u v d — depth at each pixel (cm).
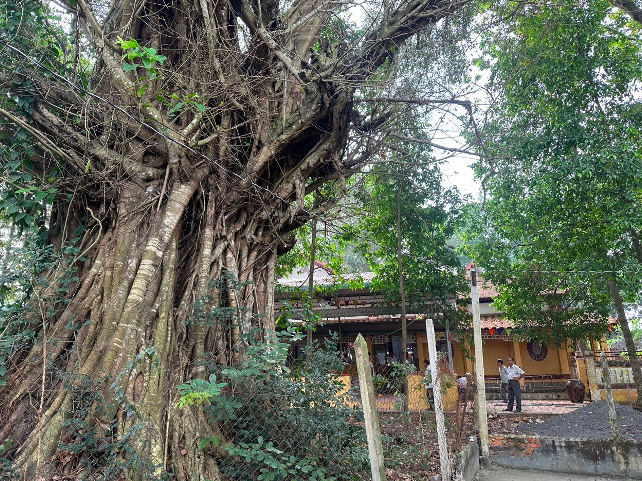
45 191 657
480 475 734
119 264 601
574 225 1180
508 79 1100
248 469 463
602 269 1159
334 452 489
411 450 626
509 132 1177
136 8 734
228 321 618
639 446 721
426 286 1393
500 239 1390
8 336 573
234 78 753
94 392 472
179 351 565
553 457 766
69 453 450
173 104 713
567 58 1102
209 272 646
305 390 527
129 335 530
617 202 1085
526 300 1381
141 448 445
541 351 1948
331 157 853
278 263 1448
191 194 668
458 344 2002
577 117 1077
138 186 669
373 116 962
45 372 504
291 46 852
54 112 730
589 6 1097
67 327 543
